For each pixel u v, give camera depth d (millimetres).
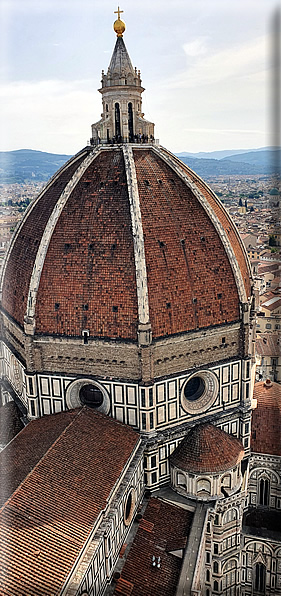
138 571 67250
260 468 91688
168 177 84812
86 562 54875
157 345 76312
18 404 90750
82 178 84125
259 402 95688
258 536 85688
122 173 82125
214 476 77812
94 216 79438
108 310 76125
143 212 78125
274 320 103562
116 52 88750
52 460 65312
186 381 81125
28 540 53531
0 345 98125
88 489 62969
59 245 79562
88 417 76438
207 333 80875
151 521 75562
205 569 79625
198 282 79938
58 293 78375
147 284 75250
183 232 80438
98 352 77562
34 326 79188
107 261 76562
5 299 92312
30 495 58906
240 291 83188
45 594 48875
